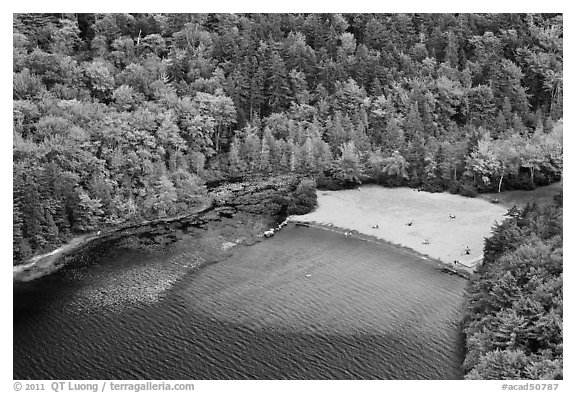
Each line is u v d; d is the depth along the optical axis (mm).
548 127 159500
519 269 85062
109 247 118062
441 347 85750
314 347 85938
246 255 116062
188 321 92375
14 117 129875
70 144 127875
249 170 160750
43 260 111875
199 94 161250
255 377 80125
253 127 167500
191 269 109750
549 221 99062
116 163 133375
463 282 104688
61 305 96875
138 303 97625
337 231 127625
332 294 100375
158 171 139250
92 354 84625
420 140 156250
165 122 146750
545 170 149000
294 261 113188
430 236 122750
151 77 165250
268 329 90125
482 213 132875
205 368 81812
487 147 146500
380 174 152750
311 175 157750
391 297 99500
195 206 138500
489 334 79375
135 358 83688
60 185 120625
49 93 144750
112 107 148875
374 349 85438
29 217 114188
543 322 75125
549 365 70000
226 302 97750
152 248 118188
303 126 169625
